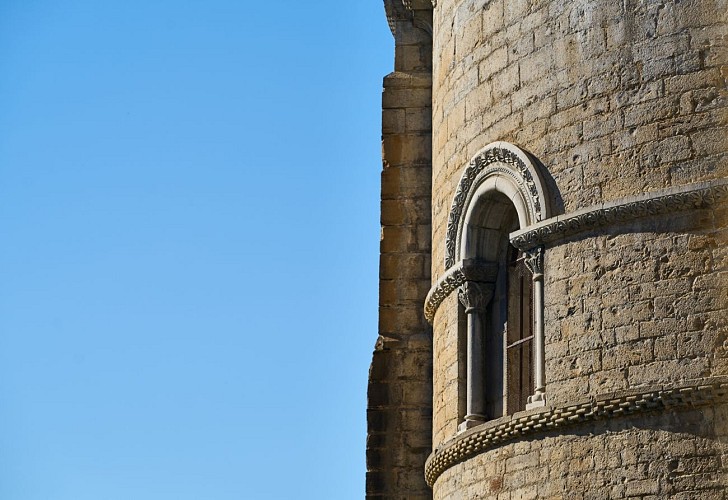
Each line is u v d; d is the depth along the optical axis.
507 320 28.91
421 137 37.28
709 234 25.17
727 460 24.22
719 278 24.89
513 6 29.16
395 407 35.81
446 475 29.31
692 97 25.84
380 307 36.44
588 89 27.09
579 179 26.86
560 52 27.80
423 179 37.03
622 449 25.20
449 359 29.77
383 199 37.03
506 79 29.00
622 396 25.22
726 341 24.59
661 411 24.95
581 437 25.80
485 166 29.06
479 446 27.84
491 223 29.42
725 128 25.45
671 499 24.53
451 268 29.72
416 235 36.75
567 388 26.12
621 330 25.62
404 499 35.28
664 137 25.95
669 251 25.45
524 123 28.27
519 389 28.23
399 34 37.97
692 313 24.98
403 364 36.06
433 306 31.14
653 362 25.16
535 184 27.48
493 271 29.31
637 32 26.67
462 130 30.31
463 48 30.70
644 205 25.73
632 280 25.72
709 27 26.00
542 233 27.05
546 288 26.94
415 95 37.53
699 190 25.25
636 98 26.41
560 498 25.84
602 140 26.67
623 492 25.02
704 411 24.59
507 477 27.02
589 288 26.22
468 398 28.89
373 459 35.62
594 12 27.31
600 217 26.22
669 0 26.47
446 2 32.03
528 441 26.72
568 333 26.34
